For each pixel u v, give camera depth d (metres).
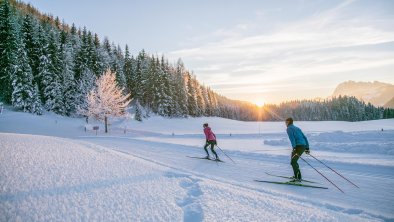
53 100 41.94
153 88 59.31
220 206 4.06
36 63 42.69
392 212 4.96
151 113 58.62
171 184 5.25
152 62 60.62
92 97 39.06
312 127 51.84
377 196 5.96
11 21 40.94
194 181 5.72
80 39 62.22
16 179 4.26
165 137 30.84
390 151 11.87
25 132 31.31
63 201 3.70
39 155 6.26
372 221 3.84
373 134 19.72
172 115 60.91
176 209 3.91
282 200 4.68
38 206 3.42
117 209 3.66
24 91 38.59
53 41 44.53
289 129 7.52
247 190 5.31
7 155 5.73
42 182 4.34
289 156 11.29
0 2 40.66
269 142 19.88
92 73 48.72
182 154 12.94
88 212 3.46
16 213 3.13
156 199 4.24
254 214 3.77
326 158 10.63
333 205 4.86
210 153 13.41
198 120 63.69
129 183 4.95
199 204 4.11
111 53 71.19
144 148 14.88
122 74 58.38
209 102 79.62
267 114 142.38
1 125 32.53
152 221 3.41
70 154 7.05
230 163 10.45
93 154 7.65
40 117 38.81
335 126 53.78
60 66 44.72
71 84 45.12
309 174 8.37
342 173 8.31
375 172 8.24
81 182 4.64
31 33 42.91
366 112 117.44
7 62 39.53
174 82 65.31
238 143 21.14
